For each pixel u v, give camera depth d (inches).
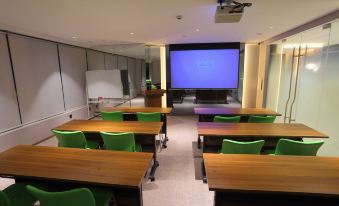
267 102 254.2
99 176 62.8
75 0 97.7
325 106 151.7
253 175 62.3
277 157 74.3
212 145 127.6
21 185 78.0
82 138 106.0
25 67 169.2
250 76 278.8
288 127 116.3
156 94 249.4
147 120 155.3
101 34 184.4
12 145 154.1
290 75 202.2
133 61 420.5
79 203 56.8
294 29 172.7
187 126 224.8
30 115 174.2
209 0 100.8
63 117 216.8
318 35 158.2
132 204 76.4
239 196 70.9
